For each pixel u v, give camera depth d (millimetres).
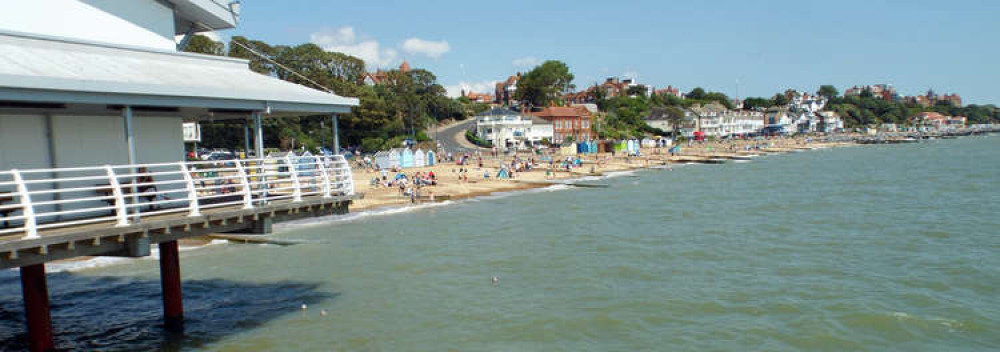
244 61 19938
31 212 11086
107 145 15594
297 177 16188
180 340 18609
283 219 15883
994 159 89250
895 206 43625
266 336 18969
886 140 159625
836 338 18328
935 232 33375
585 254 29562
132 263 29000
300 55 112875
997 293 22156
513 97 180625
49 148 14516
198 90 14289
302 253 30875
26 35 14516
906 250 29109
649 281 24547
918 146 139625
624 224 38281
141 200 16172
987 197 47375
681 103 197625
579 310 21141
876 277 24516
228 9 21656
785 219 38875
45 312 14766
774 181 64312
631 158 101125
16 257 10883
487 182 65438
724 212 42500
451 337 18828
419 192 52500
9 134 13797
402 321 20328
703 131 175750
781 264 26891
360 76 124562
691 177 71938
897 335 18500
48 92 11805
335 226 39094
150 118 16578
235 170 14906
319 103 17391
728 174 75062
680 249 30297
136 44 18703
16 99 11336
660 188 59812
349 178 17656
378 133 109875
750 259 27953
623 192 56969
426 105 145500
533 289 23750
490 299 22578
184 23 22109
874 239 31844
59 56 14727
